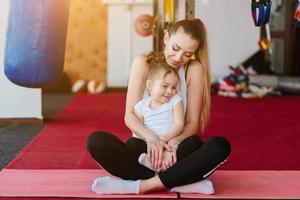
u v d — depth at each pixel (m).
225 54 7.34
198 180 2.48
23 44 2.93
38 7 2.89
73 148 3.65
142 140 2.57
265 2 3.02
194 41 2.49
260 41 6.92
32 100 4.61
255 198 2.44
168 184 2.44
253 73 7.18
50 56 2.96
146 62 2.68
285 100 6.53
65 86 7.23
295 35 7.54
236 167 3.14
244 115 5.26
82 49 7.33
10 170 2.94
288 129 4.48
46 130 4.35
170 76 2.51
